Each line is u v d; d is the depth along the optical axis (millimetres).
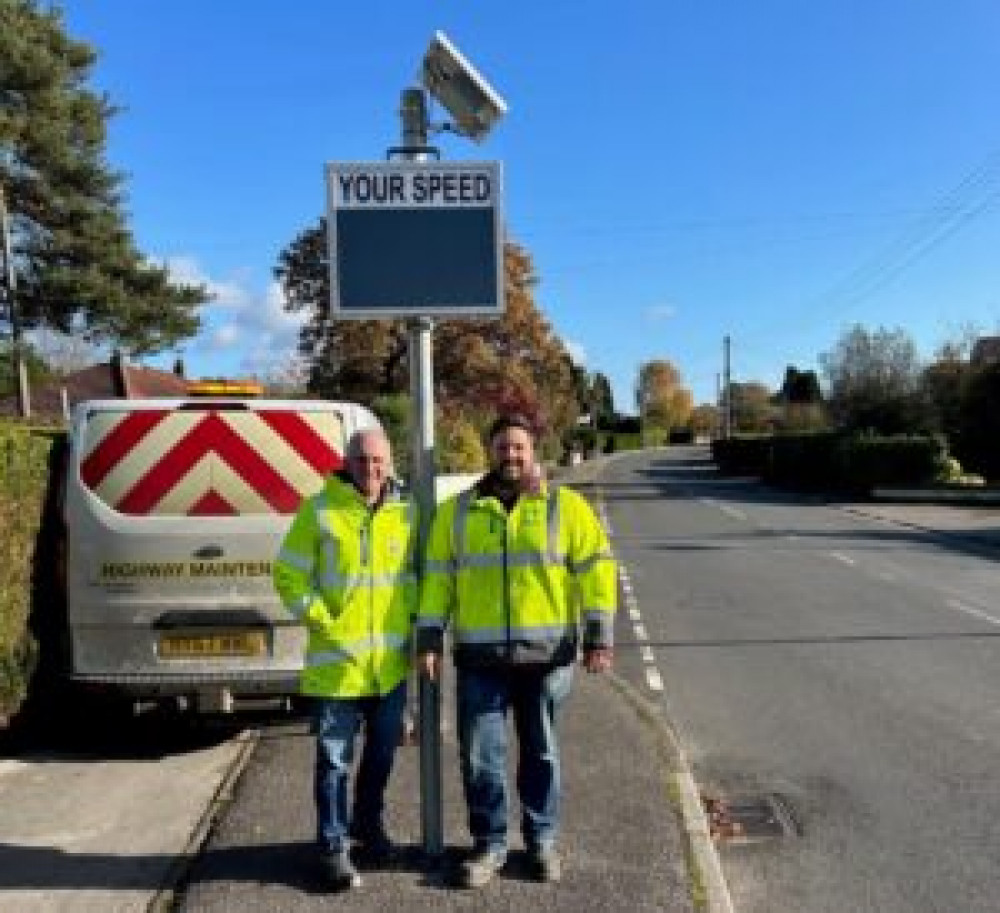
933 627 12969
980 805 6781
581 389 93938
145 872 5457
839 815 6645
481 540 5176
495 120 5559
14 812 6320
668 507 36250
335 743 5172
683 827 5961
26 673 7262
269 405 7441
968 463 42719
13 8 34969
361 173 5414
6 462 6980
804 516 31625
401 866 5375
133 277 37094
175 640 7242
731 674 10539
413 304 5457
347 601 5195
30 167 35969
